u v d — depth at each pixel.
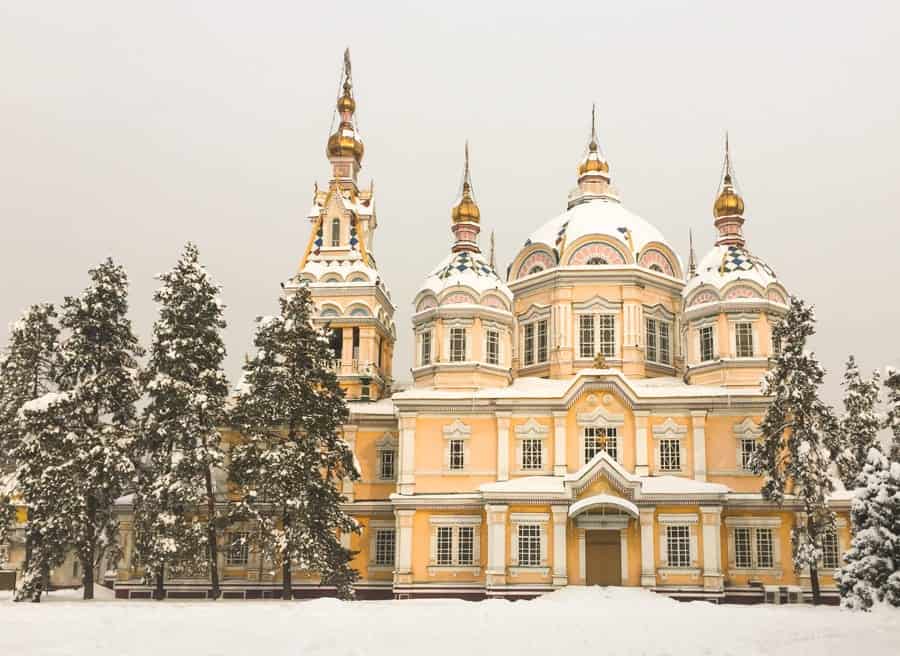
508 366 64.00
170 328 55.34
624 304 66.19
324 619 32.31
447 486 60.00
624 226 68.62
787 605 50.28
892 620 33.69
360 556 63.72
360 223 75.75
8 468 63.75
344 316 68.44
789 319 54.84
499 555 55.97
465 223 68.12
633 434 59.78
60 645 24.66
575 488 55.91
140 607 40.03
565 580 55.03
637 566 55.09
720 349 61.47
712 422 59.91
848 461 55.78
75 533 52.78
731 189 67.56
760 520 57.94
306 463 55.03
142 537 55.06
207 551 55.22
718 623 31.70
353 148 76.00
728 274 62.59
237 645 24.50
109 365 56.66
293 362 57.28
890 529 41.03
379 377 70.38
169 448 55.25
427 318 63.84
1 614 34.91
